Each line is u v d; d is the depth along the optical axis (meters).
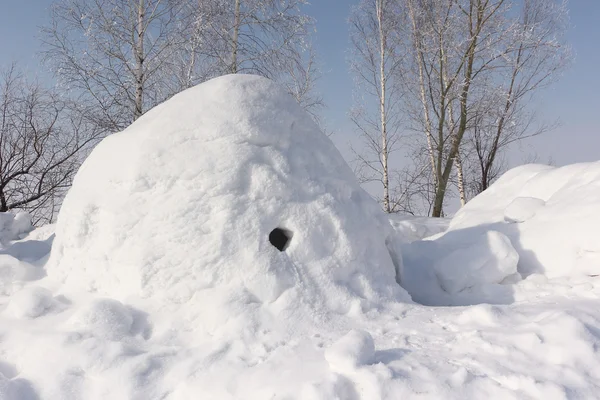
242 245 3.30
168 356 2.76
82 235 3.60
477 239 4.66
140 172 3.45
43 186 13.97
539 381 2.17
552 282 3.97
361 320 3.23
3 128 13.54
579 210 4.43
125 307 3.16
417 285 4.60
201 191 3.38
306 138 3.95
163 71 10.48
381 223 4.15
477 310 3.04
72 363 2.65
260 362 2.67
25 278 4.05
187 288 3.20
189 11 10.30
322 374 2.38
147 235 3.32
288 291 3.24
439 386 2.19
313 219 3.57
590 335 2.47
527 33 12.56
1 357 2.85
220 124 3.59
